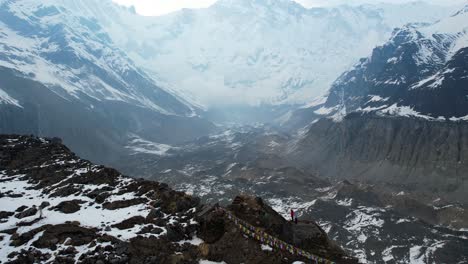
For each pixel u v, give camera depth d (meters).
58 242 36.94
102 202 47.00
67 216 42.78
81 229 38.38
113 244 35.84
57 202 47.72
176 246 36.03
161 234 37.59
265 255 34.84
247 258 34.72
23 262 33.75
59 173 60.09
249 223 38.25
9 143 75.56
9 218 43.19
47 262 33.84
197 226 38.66
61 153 71.56
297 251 35.56
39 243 36.75
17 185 57.34
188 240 37.25
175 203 43.69
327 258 36.38
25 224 40.75
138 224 39.91
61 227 39.00
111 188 51.19
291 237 37.84
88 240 36.84
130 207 44.69
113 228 39.16
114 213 43.09
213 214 38.59
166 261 34.19
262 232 36.72
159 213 41.38
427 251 145.50
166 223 39.59
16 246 36.75
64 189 51.91
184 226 38.44
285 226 38.59
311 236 39.03
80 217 42.22
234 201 41.78
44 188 54.91
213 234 37.31
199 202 44.91
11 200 50.44
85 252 34.75
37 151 71.88
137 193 48.69
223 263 34.72
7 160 67.81
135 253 34.75
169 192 46.03
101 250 34.72
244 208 40.41
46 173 60.91
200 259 34.94
